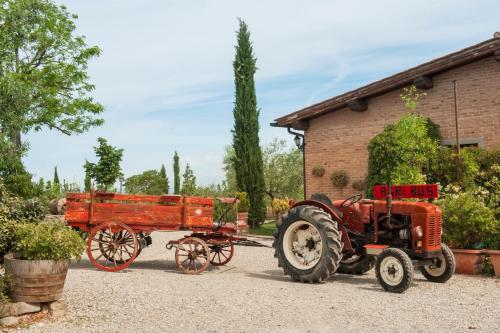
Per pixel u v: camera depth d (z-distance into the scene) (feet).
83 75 92.17
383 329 17.07
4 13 81.51
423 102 46.93
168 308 20.07
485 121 43.14
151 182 127.75
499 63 42.52
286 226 27.99
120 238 32.14
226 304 20.86
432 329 17.03
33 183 61.26
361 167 50.60
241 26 74.02
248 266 33.42
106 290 23.49
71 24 92.38
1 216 22.70
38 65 90.07
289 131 55.57
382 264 24.31
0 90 71.36
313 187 54.19
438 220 25.85
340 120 52.44
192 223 31.40
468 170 40.47
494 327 17.26
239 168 71.26
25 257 18.66
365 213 27.53
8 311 17.80
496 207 32.32
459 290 24.18
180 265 29.99
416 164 42.91
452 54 44.62
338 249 26.27
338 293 23.54
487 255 29.43
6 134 71.51
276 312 19.53
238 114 72.18
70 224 31.58
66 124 89.97
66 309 19.22
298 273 26.86
